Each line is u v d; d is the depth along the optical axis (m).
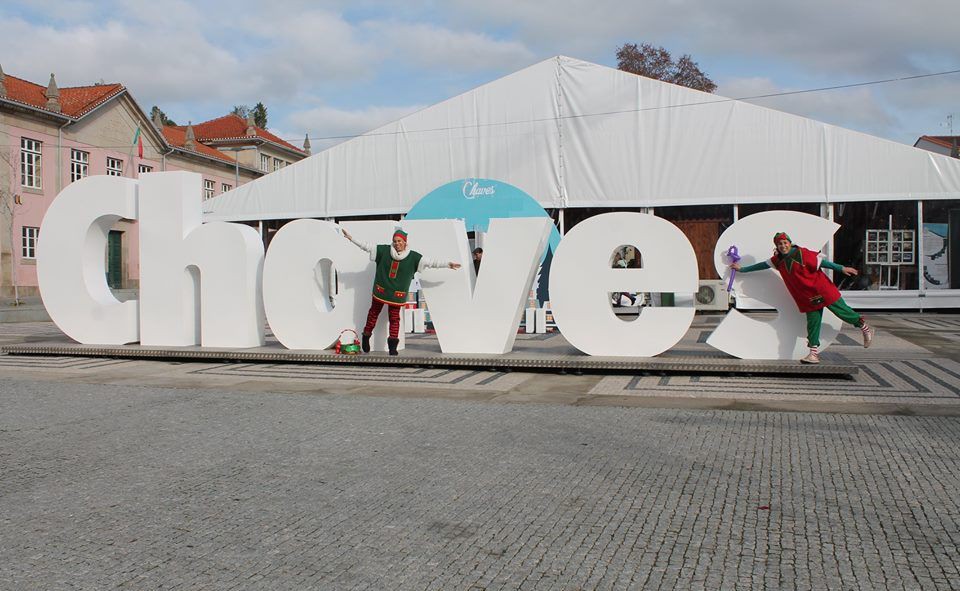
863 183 20.81
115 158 41.12
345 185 24.02
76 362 11.48
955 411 7.17
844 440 6.01
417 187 23.47
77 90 40.78
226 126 58.94
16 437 6.38
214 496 4.68
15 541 3.90
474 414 7.29
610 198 22.17
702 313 21.81
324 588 3.28
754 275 10.22
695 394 8.36
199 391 8.78
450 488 4.80
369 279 11.36
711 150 21.53
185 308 12.27
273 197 24.58
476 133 23.08
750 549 3.70
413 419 7.06
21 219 34.78
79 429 6.70
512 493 4.68
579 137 22.38
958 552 3.65
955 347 12.62
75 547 3.80
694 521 4.12
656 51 38.47
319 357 10.80
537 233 11.09
